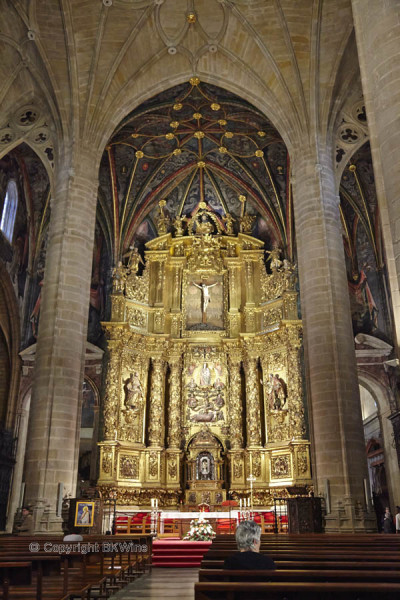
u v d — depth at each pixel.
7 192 25.28
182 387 26.78
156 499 23.05
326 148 18.98
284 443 24.44
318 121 19.19
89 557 9.62
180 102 23.38
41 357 16.64
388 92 9.62
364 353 24.97
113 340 25.55
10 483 23.98
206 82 21.36
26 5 18.16
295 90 19.52
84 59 19.50
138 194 28.00
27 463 15.67
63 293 17.23
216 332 27.52
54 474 15.44
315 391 16.02
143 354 26.55
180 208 29.61
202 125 25.36
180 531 19.78
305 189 18.45
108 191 27.39
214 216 29.77
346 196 26.64
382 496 25.62
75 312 17.33
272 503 23.61
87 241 18.45
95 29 19.19
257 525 4.66
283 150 26.28
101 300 27.28
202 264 28.70
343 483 14.77
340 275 17.17
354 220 27.09
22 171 26.06
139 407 25.53
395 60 9.63
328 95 19.25
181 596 8.88
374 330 25.53
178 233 29.23
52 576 7.58
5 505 23.48
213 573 3.97
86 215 18.67
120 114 20.44
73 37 19.08
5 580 4.90
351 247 27.12
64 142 19.56
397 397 24.12
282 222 28.11
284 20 18.94
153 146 26.36
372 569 4.42
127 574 11.68
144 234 29.33
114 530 17.92
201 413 26.27
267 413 25.55
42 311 17.34
